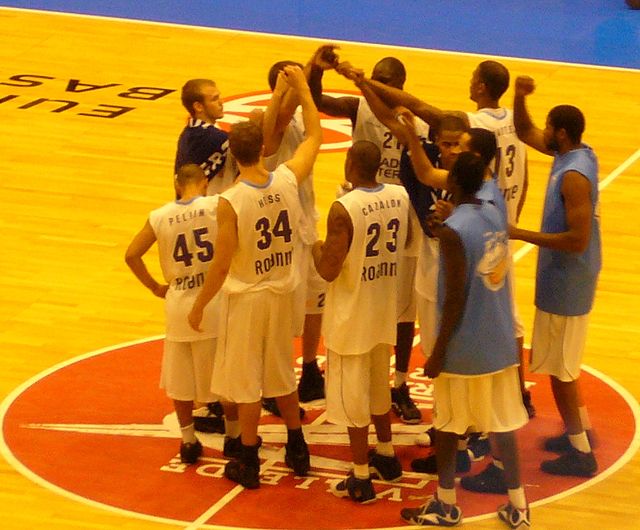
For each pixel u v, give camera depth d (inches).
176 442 770.2
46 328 923.4
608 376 864.3
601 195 1216.8
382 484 724.0
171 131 1386.6
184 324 720.3
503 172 761.6
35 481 719.7
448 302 629.9
